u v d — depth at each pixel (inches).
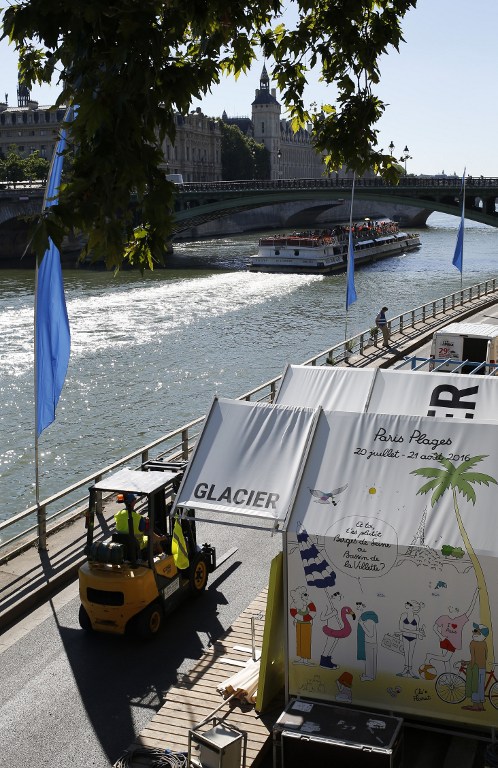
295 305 2952.8
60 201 302.4
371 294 3213.6
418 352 1611.7
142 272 339.0
